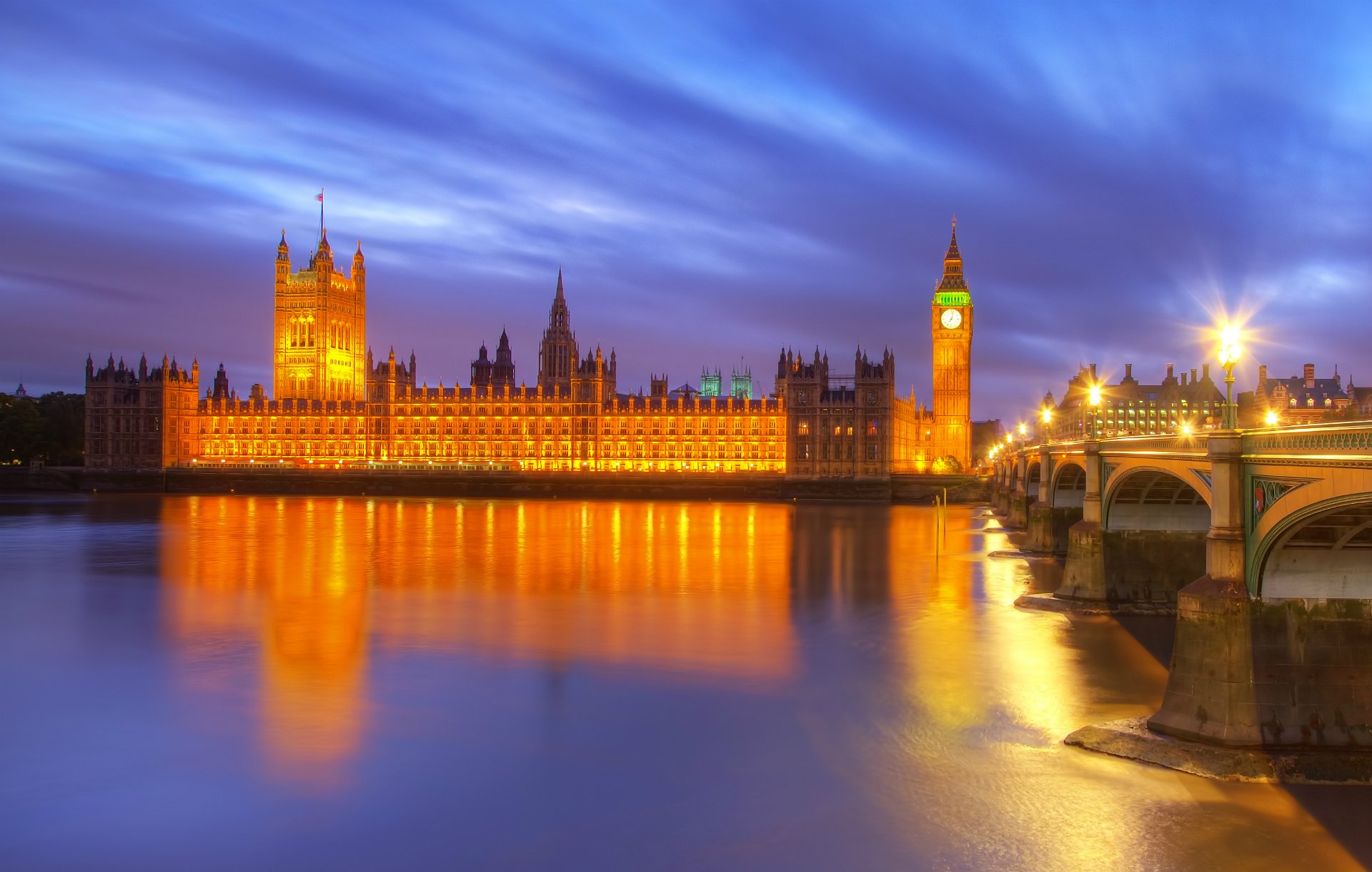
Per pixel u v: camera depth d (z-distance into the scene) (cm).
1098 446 8075
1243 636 4341
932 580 10175
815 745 4903
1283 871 3606
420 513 19862
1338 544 4253
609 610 8400
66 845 3900
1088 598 8031
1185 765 4353
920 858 3756
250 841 3922
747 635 7350
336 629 7600
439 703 5628
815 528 16462
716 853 3819
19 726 5228
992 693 5738
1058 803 4150
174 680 6097
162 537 14475
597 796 4319
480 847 3875
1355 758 4212
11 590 9444
